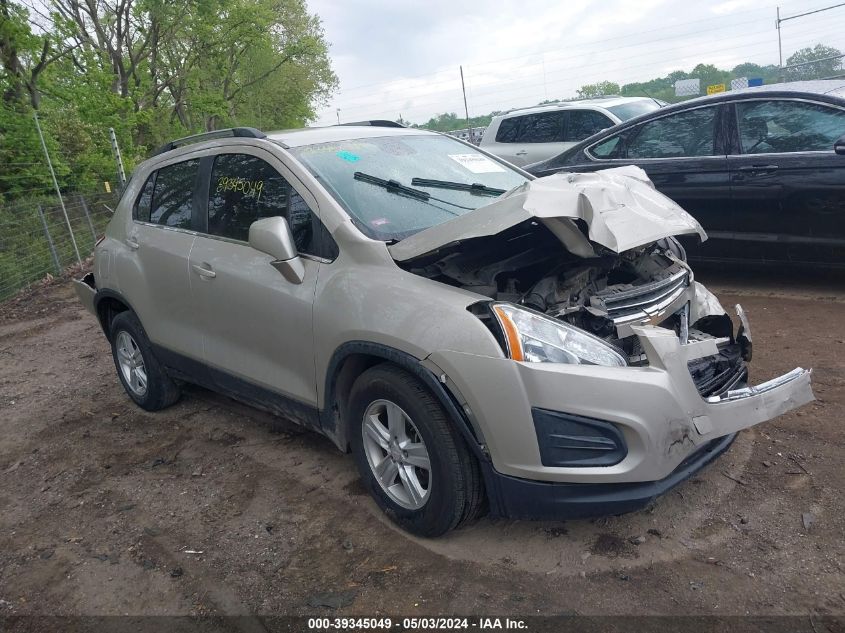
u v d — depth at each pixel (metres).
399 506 3.36
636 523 3.33
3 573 3.47
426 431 3.09
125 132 22.25
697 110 6.60
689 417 2.92
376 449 3.46
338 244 3.51
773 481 3.54
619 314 3.28
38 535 3.79
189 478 4.23
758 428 4.06
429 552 3.24
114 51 24.36
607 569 3.02
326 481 4.00
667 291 3.52
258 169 4.06
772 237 6.21
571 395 2.81
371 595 3.01
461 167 4.41
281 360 3.85
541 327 2.93
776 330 5.51
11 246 11.96
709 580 2.90
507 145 10.88
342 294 3.39
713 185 6.40
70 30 20.08
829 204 5.83
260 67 33.47
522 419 2.84
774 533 3.15
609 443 2.82
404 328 3.10
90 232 14.06
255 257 3.96
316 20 38.50
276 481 4.07
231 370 4.23
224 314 4.14
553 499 2.90
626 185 3.60
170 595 3.16
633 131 7.02
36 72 19.34
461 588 2.99
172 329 4.66
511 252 3.47
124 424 5.17
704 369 3.37
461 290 3.12
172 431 4.93
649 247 3.77
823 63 17.95
